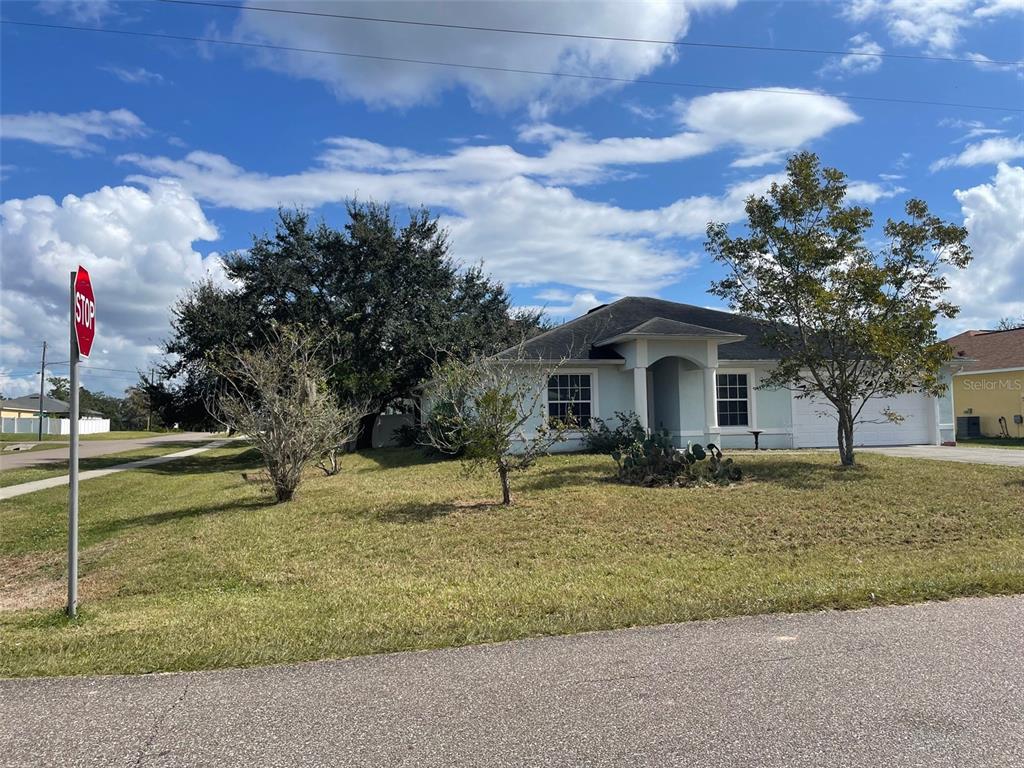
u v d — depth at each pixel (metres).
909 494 12.04
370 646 5.12
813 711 3.91
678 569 8.09
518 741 3.60
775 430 21.34
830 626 5.42
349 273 26.06
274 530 10.22
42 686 4.42
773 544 9.31
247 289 26.17
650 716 3.86
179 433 70.38
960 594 6.29
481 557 8.71
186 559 8.82
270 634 5.62
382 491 13.48
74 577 6.43
